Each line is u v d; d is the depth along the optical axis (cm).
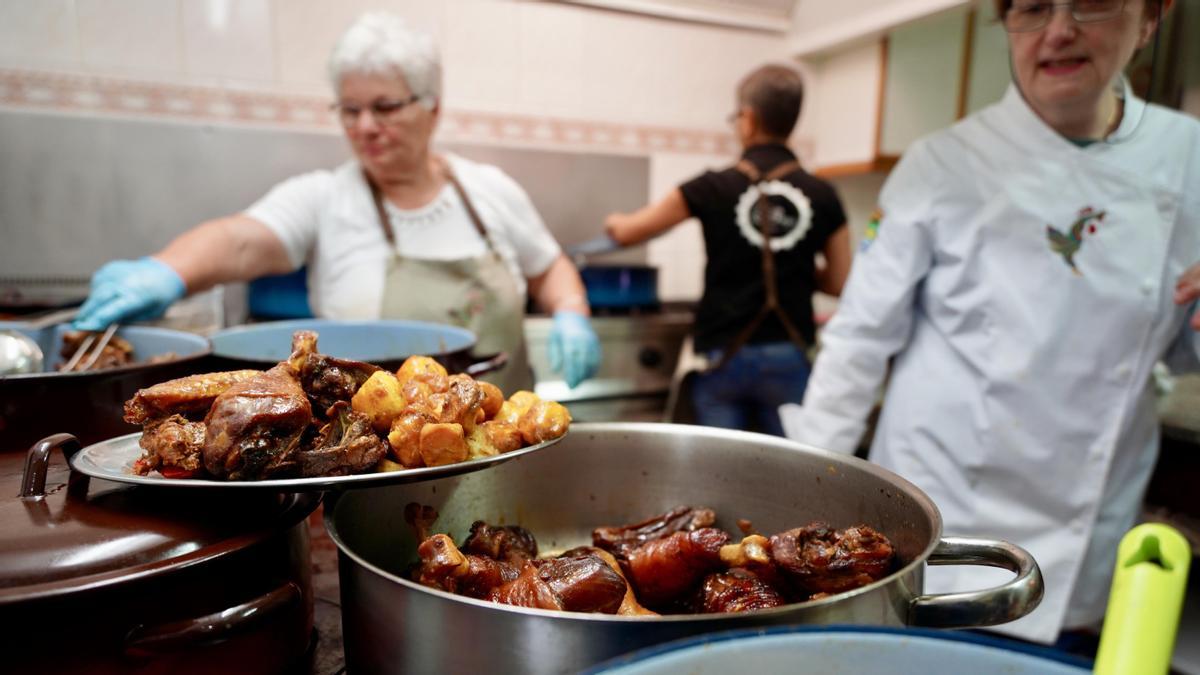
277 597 51
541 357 246
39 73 222
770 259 212
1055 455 130
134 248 242
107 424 81
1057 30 106
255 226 162
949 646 42
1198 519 154
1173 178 119
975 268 132
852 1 283
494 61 283
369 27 156
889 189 145
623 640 44
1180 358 135
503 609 45
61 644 45
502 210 185
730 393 221
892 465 148
